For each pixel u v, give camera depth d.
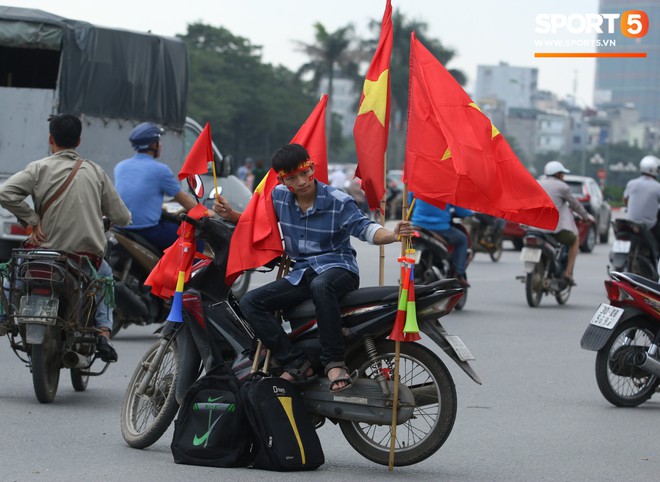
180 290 12.20
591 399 17.05
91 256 15.46
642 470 12.37
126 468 11.62
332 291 11.50
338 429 14.38
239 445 11.73
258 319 11.68
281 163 11.54
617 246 29.42
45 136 28.23
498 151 11.66
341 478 11.41
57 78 30.14
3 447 12.62
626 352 16.41
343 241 11.87
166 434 13.58
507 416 15.47
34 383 15.11
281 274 12.30
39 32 28.08
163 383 12.83
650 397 16.77
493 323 26.27
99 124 28.91
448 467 12.27
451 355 11.45
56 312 14.87
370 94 12.58
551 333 24.72
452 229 27.77
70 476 11.24
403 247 11.48
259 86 196.12
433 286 11.49
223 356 12.44
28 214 15.16
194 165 12.63
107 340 15.69
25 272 14.84
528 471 12.18
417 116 11.70
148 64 30.23
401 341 11.64
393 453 11.79
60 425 13.94
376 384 11.66
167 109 31.05
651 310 16.44
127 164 20.88
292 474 11.50
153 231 20.72
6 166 28.41
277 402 11.58
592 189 58.12
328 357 11.52
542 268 30.14
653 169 29.52
